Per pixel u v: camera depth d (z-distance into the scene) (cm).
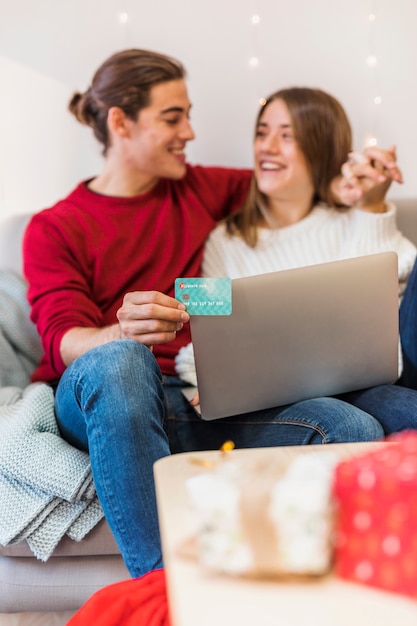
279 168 193
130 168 194
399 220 208
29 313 193
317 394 151
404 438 79
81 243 186
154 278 189
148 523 122
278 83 221
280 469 79
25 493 137
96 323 180
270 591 74
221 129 222
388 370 153
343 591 73
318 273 141
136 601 102
